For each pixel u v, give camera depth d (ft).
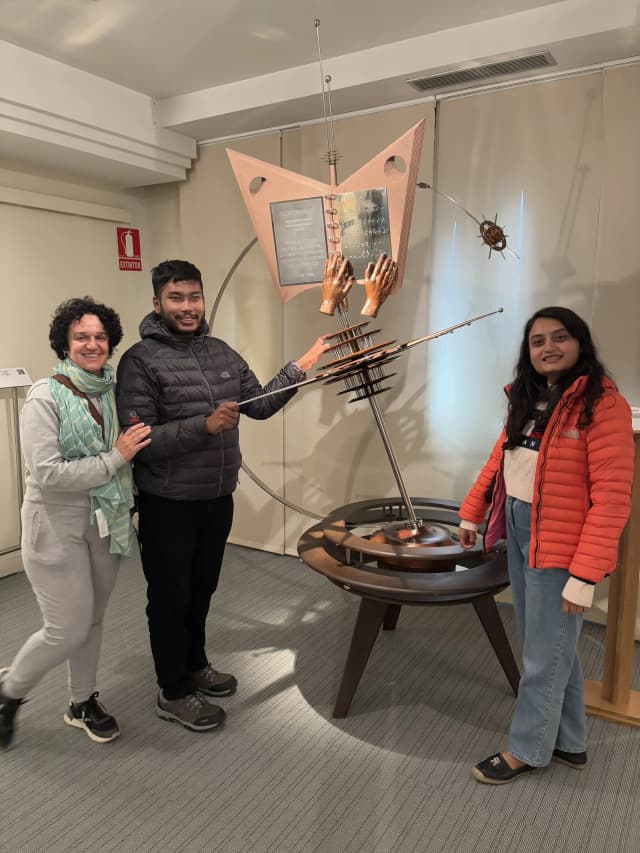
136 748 6.98
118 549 6.56
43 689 8.11
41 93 9.68
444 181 10.12
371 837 5.73
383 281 7.87
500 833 5.75
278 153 11.67
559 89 9.12
